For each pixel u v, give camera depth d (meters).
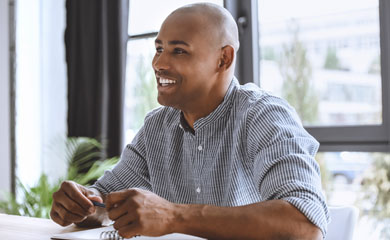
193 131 1.34
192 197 1.38
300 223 0.93
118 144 2.96
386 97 2.24
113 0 2.99
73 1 3.10
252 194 1.30
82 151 3.04
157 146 1.44
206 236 0.92
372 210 2.29
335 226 1.38
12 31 3.41
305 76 2.49
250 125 1.19
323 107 2.44
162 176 1.43
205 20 1.20
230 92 1.29
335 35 2.40
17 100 3.40
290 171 1.00
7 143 3.40
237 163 1.25
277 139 1.08
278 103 1.21
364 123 2.32
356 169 2.33
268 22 2.59
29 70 3.38
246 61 2.61
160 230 0.90
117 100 2.97
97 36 3.03
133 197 0.91
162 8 2.95
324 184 2.41
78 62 3.09
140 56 3.04
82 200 1.17
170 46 1.19
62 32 3.31
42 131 3.36
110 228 1.14
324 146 2.40
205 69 1.21
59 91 3.31
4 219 1.34
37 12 3.38
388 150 2.24
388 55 2.22
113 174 1.49
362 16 2.32
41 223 1.28
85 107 3.06
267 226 0.91
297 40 2.51
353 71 2.35
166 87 1.21
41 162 3.34
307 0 2.47
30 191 2.94
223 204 1.30
